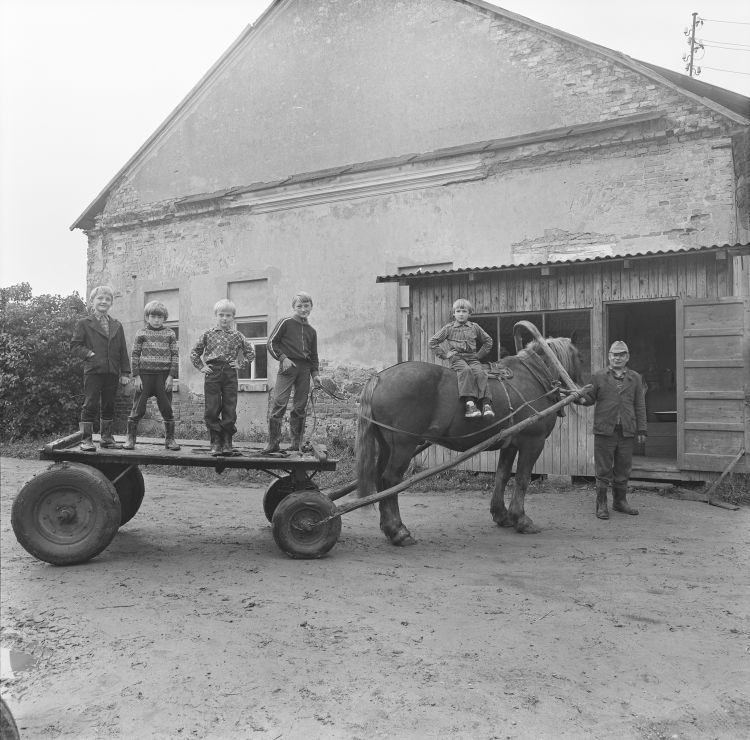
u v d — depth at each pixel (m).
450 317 10.58
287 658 3.82
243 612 4.58
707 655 3.86
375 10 13.13
